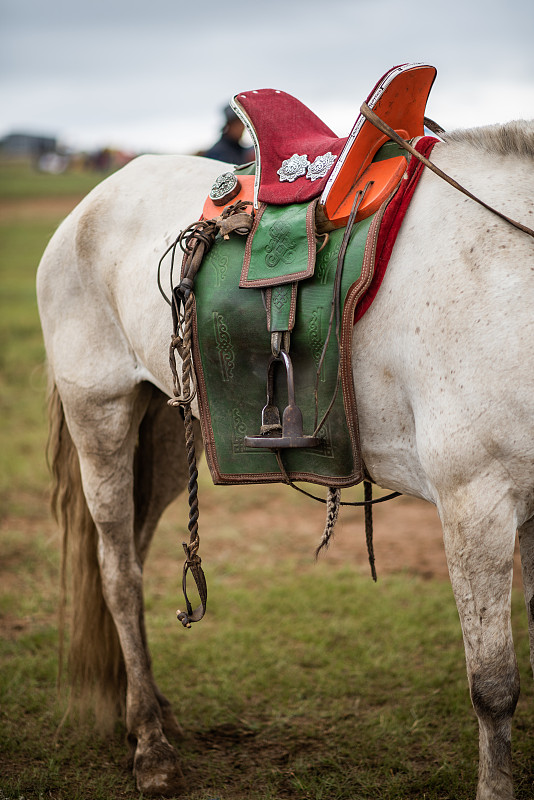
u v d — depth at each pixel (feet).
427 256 6.05
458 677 9.52
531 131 6.16
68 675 9.04
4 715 8.98
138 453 9.35
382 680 9.57
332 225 6.54
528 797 7.21
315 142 7.26
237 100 7.59
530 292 5.62
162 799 7.66
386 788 7.54
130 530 8.83
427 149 6.54
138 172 8.94
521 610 11.14
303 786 7.60
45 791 7.75
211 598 11.93
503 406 5.60
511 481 5.72
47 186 122.52
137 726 8.18
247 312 6.76
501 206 5.98
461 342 5.76
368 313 6.30
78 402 8.84
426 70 6.53
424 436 6.03
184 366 7.04
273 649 10.34
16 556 13.50
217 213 7.47
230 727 8.80
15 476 16.97
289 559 13.47
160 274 7.87
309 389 6.55
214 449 7.13
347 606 11.51
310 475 6.70
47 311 9.25
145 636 8.76
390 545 14.11
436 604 11.50
